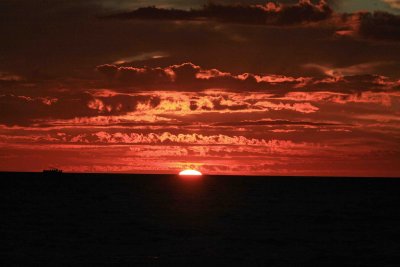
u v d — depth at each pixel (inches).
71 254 2701.8
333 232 3656.5
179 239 3223.4
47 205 5502.0
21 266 2426.2
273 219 4399.6
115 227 3720.5
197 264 2534.5
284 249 2950.3
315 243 3166.8
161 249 2881.4
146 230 3585.1
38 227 3678.6
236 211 5009.8
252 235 3444.9
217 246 3006.9
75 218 4264.3
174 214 4645.7
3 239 3110.2
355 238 3385.8
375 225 4087.1
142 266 2461.9
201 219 4274.1
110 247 2918.3
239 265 2529.5
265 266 2524.6
